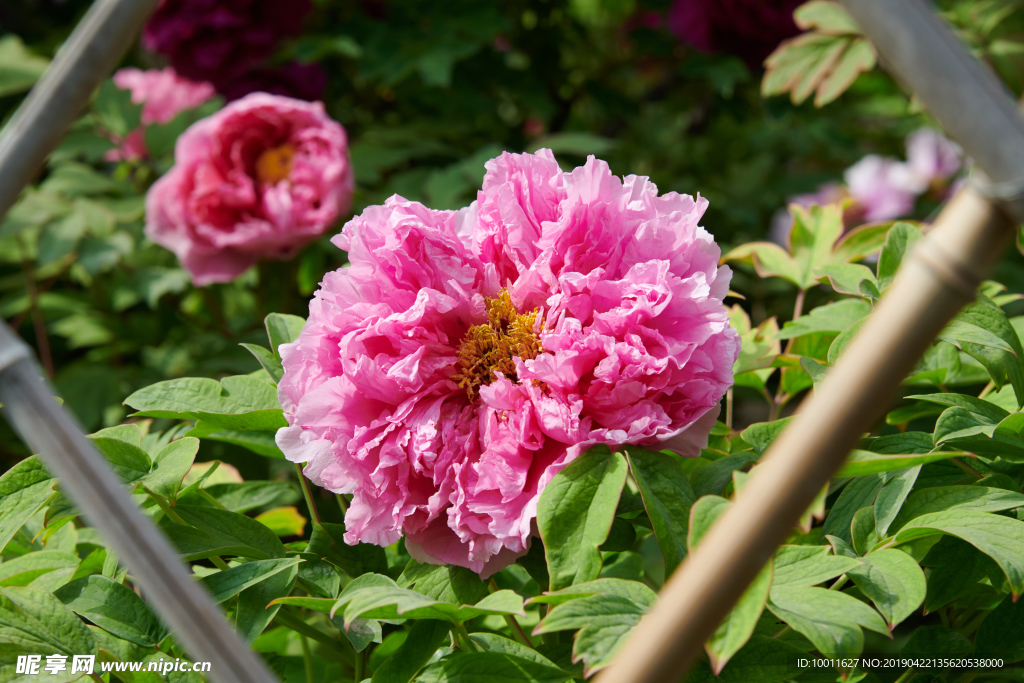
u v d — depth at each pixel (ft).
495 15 5.91
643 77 8.91
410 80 6.36
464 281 3.29
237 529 3.36
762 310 5.79
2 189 2.97
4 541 3.21
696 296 3.20
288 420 3.30
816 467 2.82
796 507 2.83
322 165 4.73
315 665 3.73
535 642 3.43
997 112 2.76
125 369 5.41
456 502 3.20
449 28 5.85
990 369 3.36
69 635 3.20
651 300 3.21
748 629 2.96
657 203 3.33
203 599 2.89
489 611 3.09
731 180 7.23
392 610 3.14
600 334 3.20
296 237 4.72
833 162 8.48
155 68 7.07
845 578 3.17
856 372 2.81
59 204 5.09
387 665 3.18
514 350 3.27
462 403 3.28
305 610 3.72
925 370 3.56
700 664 3.15
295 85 5.85
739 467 3.24
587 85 7.09
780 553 3.14
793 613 3.05
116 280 5.75
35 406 2.90
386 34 5.89
